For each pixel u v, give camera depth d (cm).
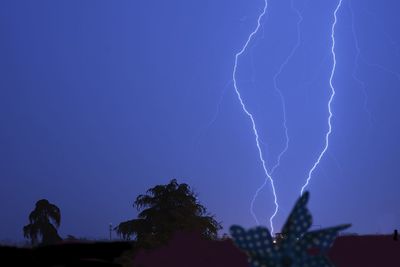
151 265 1338
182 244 1425
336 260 1339
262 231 251
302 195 255
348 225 254
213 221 1507
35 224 1370
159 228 1464
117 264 321
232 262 1362
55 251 331
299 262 250
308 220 253
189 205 1512
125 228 1481
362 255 1294
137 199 1534
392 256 1339
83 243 338
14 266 321
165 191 1538
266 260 249
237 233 250
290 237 253
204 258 1398
